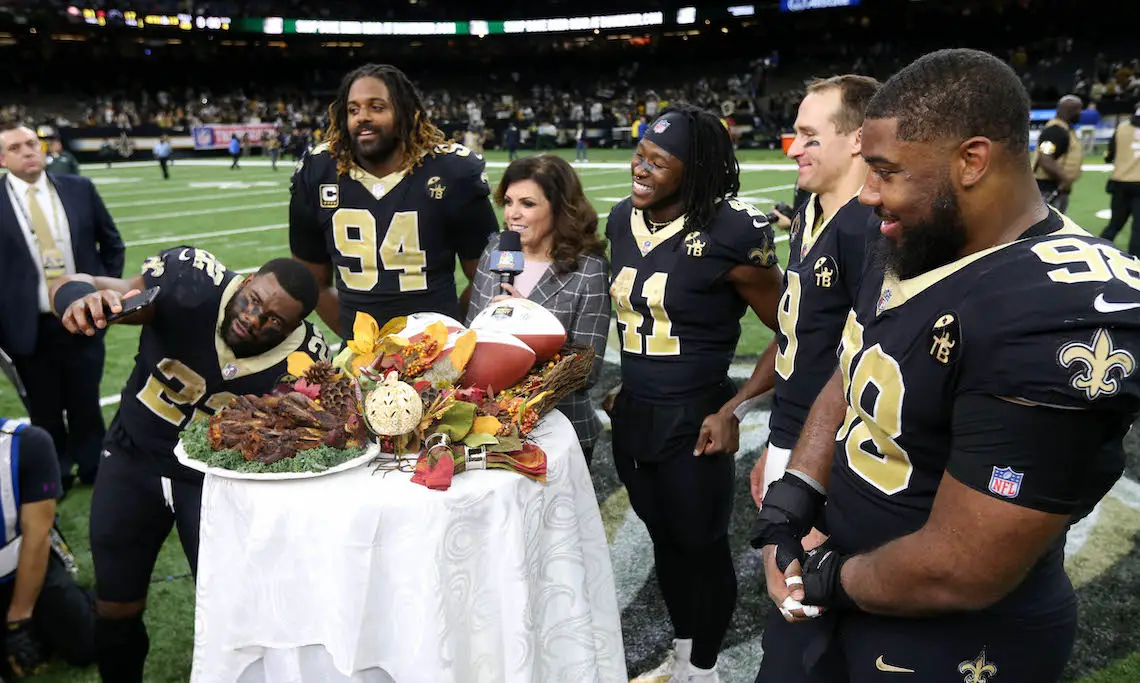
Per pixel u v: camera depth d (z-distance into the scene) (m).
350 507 1.72
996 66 1.24
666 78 43.22
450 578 1.77
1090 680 2.56
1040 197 1.31
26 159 3.79
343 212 3.15
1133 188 7.60
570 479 2.05
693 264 2.38
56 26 36.75
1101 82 30.56
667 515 2.52
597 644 2.23
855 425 1.53
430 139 3.14
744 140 28.73
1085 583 3.09
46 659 2.73
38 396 3.99
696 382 2.45
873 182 1.32
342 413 1.90
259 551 1.77
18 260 3.77
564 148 31.16
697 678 2.56
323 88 44.81
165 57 42.56
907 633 1.45
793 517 1.63
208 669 1.90
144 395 2.27
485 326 2.17
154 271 2.23
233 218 13.87
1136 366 1.13
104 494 2.31
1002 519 1.22
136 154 30.53
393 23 43.16
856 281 2.04
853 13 38.72
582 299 2.58
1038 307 1.17
